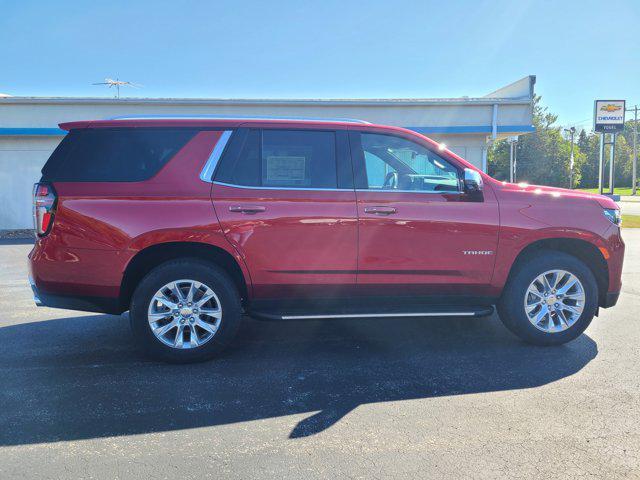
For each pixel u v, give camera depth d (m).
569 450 3.01
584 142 88.94
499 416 3.44
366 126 4.70
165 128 4.47
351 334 5.31
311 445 3.08
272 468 2.84
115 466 2.86
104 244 4.25
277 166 4.52
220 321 4.42
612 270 4.87
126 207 4.27
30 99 14.41
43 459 2.93
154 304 4.34
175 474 2.78
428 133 15.25
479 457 2.94
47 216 4.28
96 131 4.41
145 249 4.31
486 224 4.61
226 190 4.39
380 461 2.91
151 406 3.61
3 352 4.73
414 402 3.67
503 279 4.70
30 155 15.17
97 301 4.34
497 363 4.44
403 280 4.57
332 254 4.46
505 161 66.56
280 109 14.83
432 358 4.57
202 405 3.63
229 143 4.48
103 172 4.35
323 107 14.91
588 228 4.75
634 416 3.43
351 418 3.43
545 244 4.92
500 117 15.26
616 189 76.94
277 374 4.21
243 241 4.36
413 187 4.68
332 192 4.49
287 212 4.40
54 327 5.55
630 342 4.98
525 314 4.77
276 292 4.50
